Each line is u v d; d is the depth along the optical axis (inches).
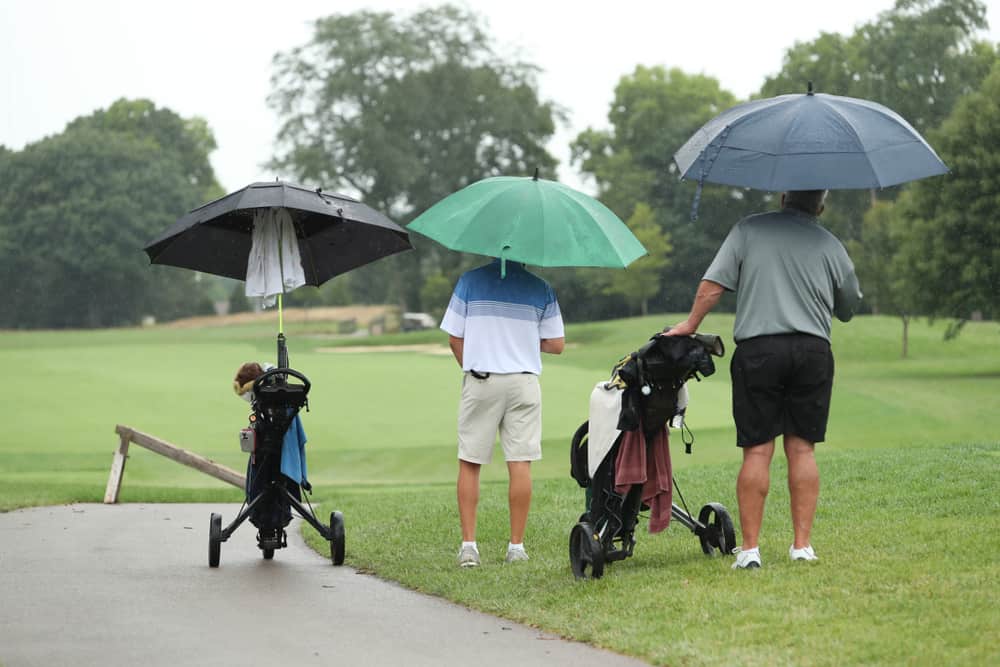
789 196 626.8
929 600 500.1
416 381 2896.2
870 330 5418.3
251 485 724.7
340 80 7022.6
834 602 508.7
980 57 6722.4
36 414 2341.3
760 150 582.6
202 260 776.3
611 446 612.1
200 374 3292.3
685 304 7834.6
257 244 745.6
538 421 701.3
